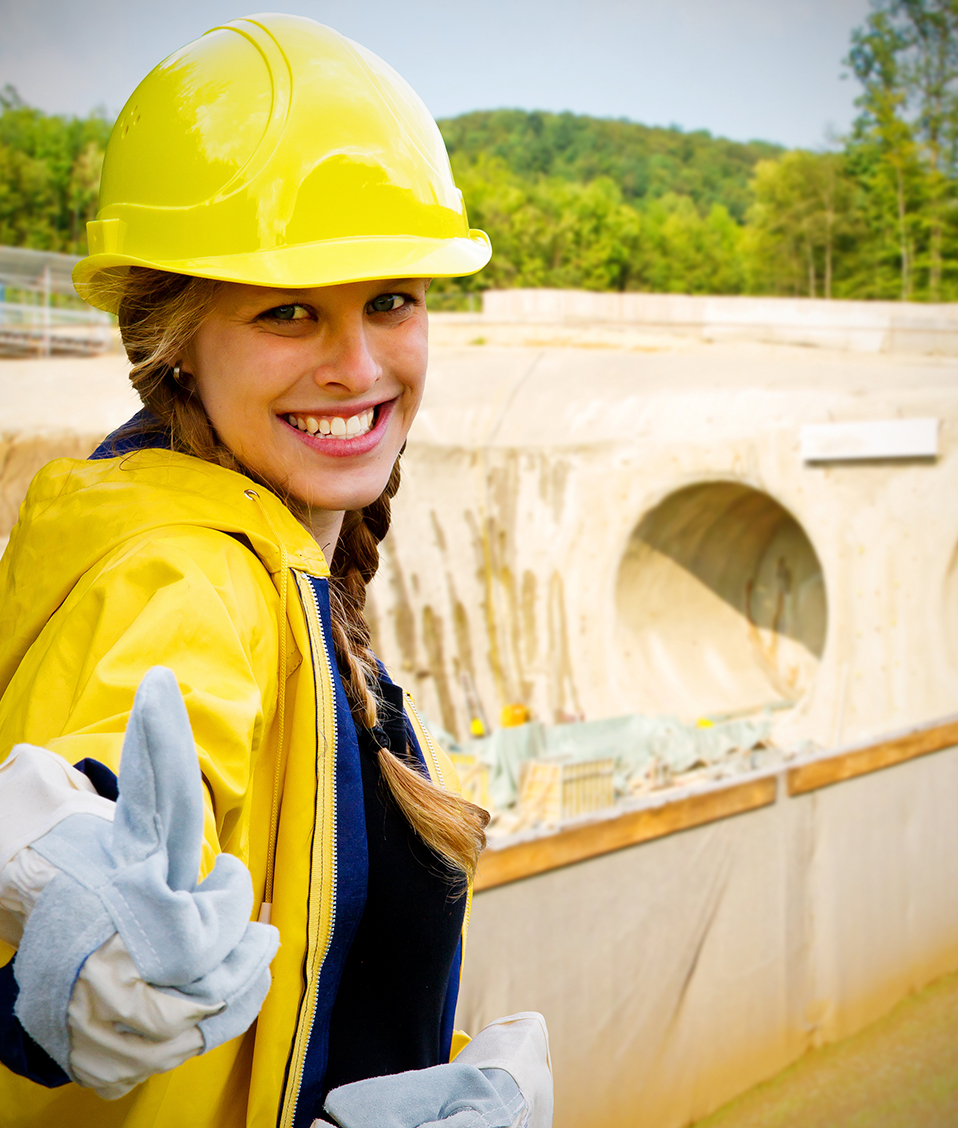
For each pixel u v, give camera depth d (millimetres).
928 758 8039
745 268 73062
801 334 28516
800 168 67688
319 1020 919
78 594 862
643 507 20094
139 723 622
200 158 979
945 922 8164
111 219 1017
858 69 64375
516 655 21281
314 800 918
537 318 30344
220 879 660
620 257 72125
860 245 67250
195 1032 616
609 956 5453
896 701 16531
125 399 21750
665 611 21344
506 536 21531
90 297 1077
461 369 24797
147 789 620
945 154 62594
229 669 799
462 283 66000
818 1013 7066
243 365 997
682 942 5941
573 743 14727
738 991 6406
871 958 7484
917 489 16812
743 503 20891
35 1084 775
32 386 22328
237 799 754
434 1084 984
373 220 1001
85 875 595
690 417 20234
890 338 27094
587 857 5316
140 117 1026
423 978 1113
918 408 17250
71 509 940
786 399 19047
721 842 6254
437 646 20656
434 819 1101
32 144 62844
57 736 783
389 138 1032
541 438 21641
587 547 20828
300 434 1045
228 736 744
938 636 16344
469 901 1224
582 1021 5285
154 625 776
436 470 21422
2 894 615
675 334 29984
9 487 19156
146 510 906
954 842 8273
